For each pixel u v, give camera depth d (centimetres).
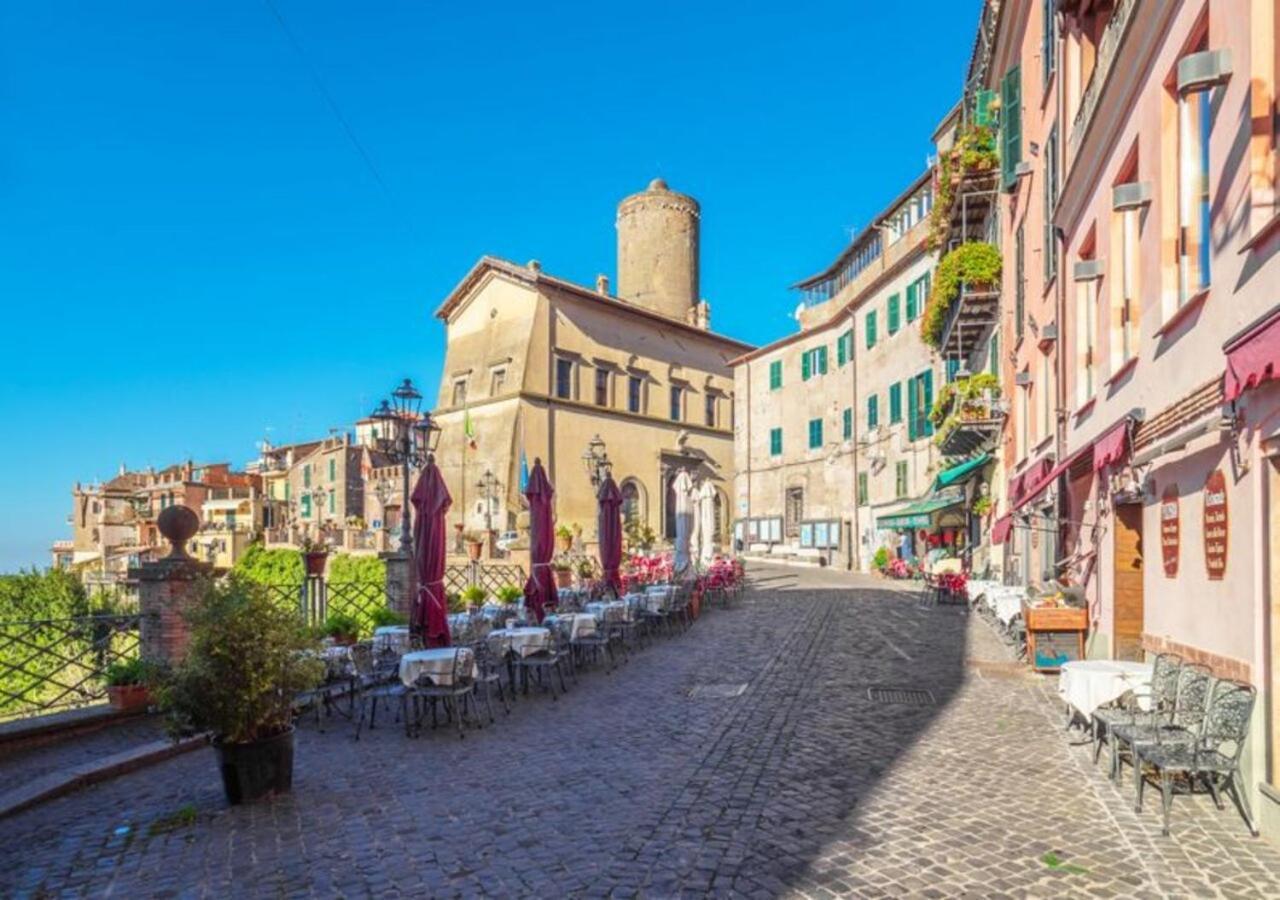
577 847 540
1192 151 748
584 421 4534
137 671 924
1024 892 466
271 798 655
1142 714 670
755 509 4444
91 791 698
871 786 654
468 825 587
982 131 2044
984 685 1052
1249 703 554
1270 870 492
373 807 632
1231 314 608
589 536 4447
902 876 488
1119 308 973
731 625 1720
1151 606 799
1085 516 1148
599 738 832
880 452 3344
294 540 4406
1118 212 940
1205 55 610
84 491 8012
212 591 670
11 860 548
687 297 6138
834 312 3950
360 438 6334
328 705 975
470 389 4541
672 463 5022
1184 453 700
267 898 479
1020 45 1778
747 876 491
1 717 1075
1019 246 1775
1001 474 2019
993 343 2169
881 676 1119
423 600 1128
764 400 4425
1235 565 597
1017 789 643
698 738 818
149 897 486
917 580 2708
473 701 1045
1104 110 937
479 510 4272
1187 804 604
